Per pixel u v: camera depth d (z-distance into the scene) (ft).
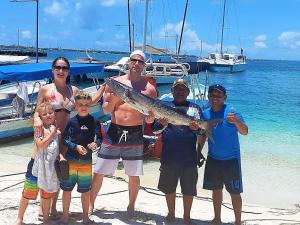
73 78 58.80
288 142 26.43
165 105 9.33
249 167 19.97
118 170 17.80
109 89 9.87
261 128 32.30
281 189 16.72
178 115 9.39
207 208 12.83
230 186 9.99
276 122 35.86
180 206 12.80
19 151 21.68
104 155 10.14
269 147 24.71
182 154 9.99
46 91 9.69
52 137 9.10
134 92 9.07
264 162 21.01
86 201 9.69
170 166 10.03
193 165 10.04
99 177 10.39
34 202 11.31
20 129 24.06
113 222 10.24
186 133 10.00
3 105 27.91
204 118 10.08
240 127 9.66
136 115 10.01
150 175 17.75
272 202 15.03
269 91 71.51
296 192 16.38
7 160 19.34
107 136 10.14
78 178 9.48
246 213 12.75
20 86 25.84
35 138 9.05
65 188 9.45
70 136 9.36
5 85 33.86
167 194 10.32
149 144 19.71
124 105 9.98
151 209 11.94
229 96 61.57
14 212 10.49
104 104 10.04
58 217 10.11
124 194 13.64
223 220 11.37
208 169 10.18
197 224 10.55
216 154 9.99
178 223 10.46
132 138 10.03
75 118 9.44
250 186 16.96
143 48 37.96
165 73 28.76
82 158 9.38
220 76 109.81
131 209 10.68
